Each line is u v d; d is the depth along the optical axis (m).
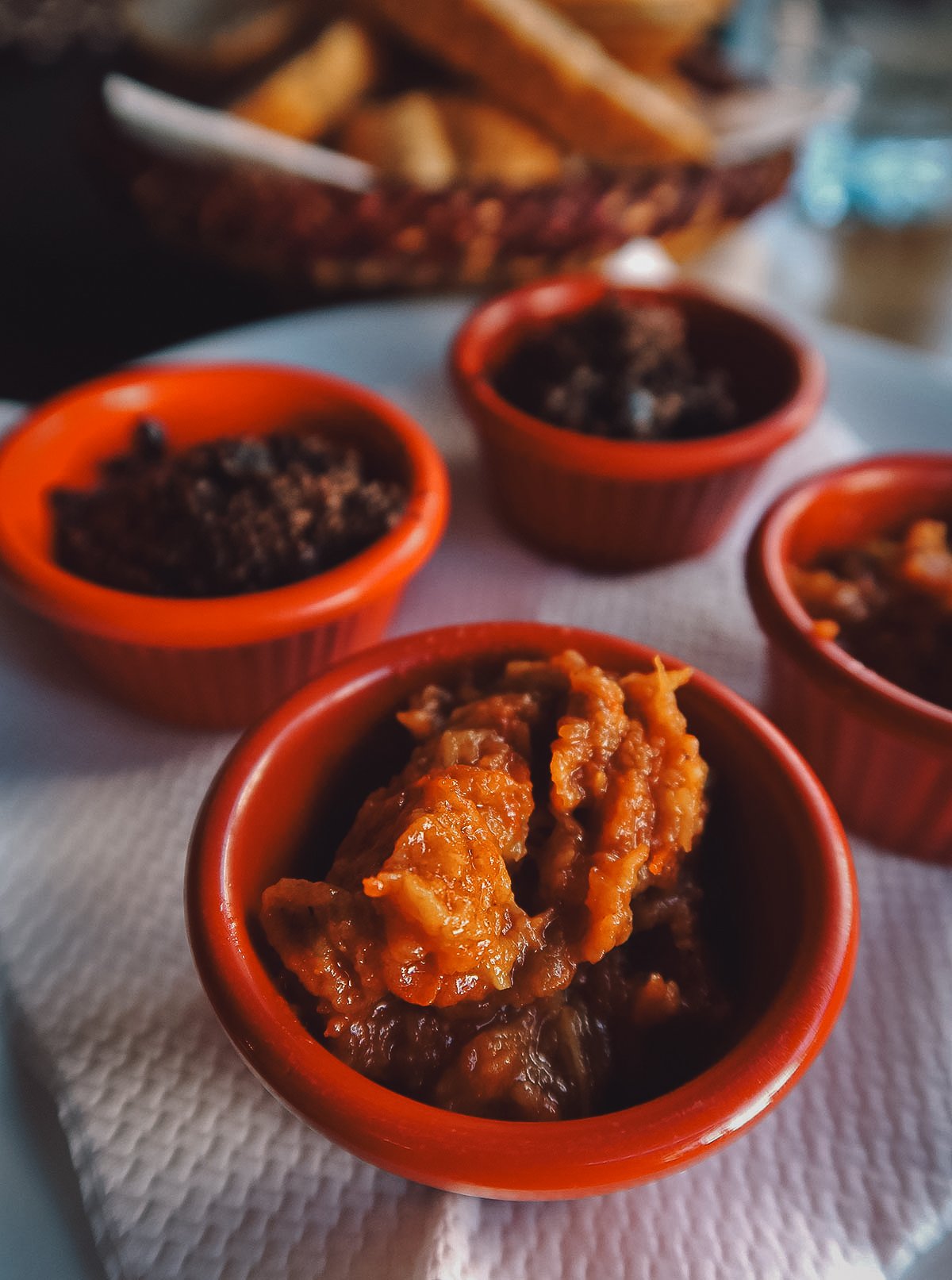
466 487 0.23
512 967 0.11
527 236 0.28
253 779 0.12
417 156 0.28
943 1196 0.12
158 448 0.19
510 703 0.12
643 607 0.20
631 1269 0.11
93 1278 0.11
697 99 0.34
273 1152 0.12
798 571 0.17
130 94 0.27
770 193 0.32
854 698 0.14
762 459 0.19
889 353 0.26
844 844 0.11
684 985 0.12
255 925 0.11
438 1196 0.11
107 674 0.17
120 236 0.36
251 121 0.29
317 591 0.15
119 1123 0.12
